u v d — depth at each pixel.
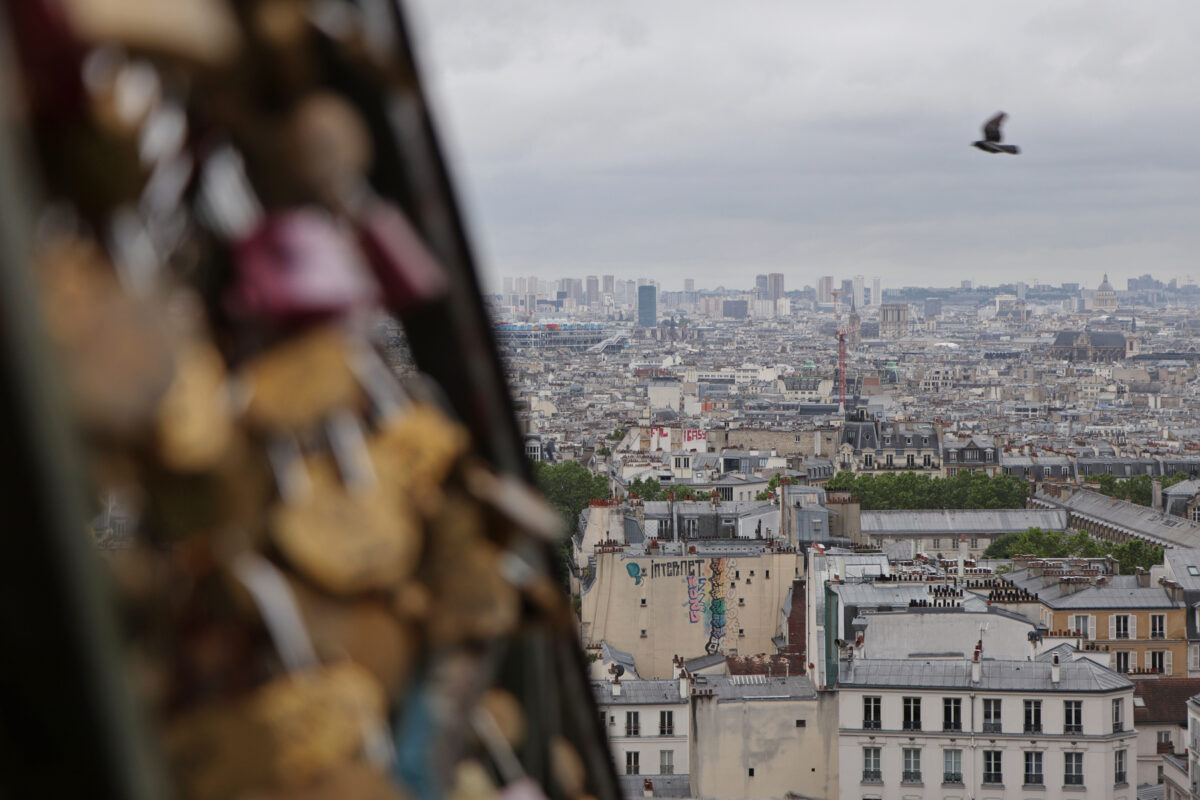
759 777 100.69
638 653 158.12
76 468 1.97
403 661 3.16
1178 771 122.50
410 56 3.38
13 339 1.89
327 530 2.88
